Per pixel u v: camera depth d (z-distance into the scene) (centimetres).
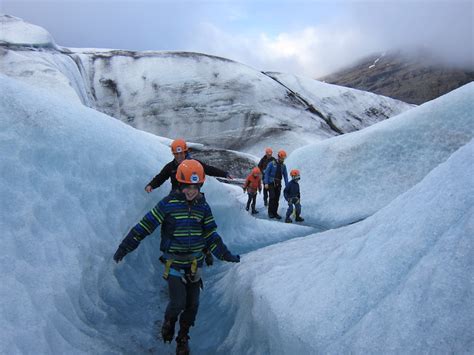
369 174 1098
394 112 4922
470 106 1029
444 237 220
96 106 4134
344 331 238
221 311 410
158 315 412
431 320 189
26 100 443
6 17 4400
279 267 384
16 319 278
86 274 373
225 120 4056
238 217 788
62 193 398
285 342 272
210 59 4578
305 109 4341
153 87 4272
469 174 246
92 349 312
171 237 313
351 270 278
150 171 559
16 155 381
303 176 1243
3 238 318
